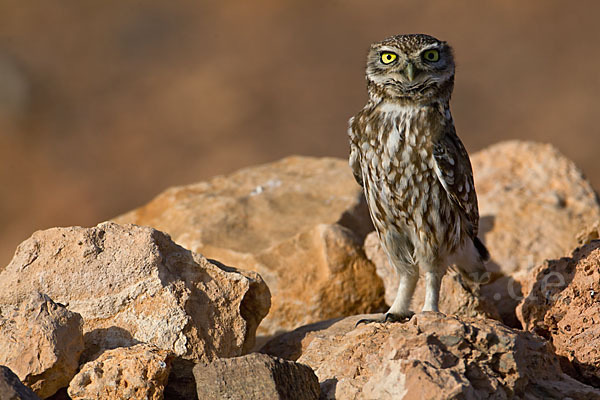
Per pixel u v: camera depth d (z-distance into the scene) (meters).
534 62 36.50
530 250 13.18
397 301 9.79
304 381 7.36
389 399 6.84
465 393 6.65
